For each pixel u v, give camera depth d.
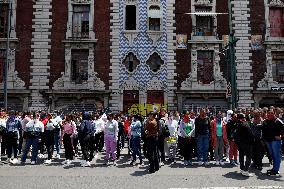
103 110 27.23
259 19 28.84
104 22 28.56
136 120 14.50
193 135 14.14
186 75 28.02
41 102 27.45
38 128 14.59
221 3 29.00
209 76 28.31
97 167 13.46
